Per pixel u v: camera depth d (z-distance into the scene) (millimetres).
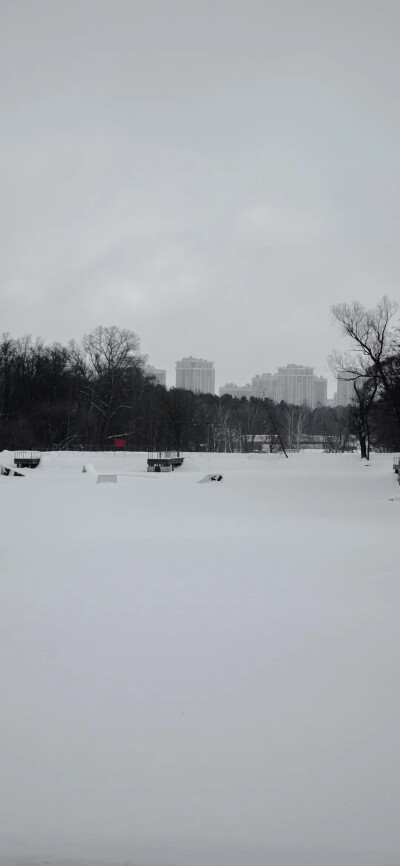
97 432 98750
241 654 12055
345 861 6449
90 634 13266
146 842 6738
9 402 100875
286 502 42844
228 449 116500
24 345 114188
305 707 9750
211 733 8945
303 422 155125
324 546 24188
